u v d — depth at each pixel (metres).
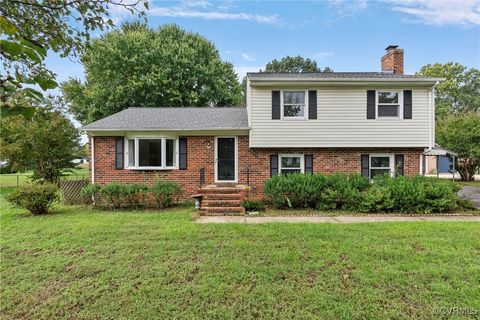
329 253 4.71
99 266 4.30
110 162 11.12
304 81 10.47
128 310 3.18
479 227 6.33
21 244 5.35
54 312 3.17
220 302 3.33
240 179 11.20
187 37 23.62
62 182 10.72
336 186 9.03
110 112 21.23
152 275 4.00
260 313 3.11
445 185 8.70
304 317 3.04
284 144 10.82
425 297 3.39
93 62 19.91
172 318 3.04
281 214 8.27
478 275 3.90
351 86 10.72
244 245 5.13
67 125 13.59
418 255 4.61
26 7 2.45
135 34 20.86
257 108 10.82
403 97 10.73
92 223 6.97
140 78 20.39
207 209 8.22
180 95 21.06
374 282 3.74
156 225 6.73
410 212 8.38
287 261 4.41
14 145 12.38
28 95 1.41
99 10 2.83
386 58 13.21
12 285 3.76
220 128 10.87
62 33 2.74
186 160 11.26
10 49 1.33
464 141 18.05
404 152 11.03
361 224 6.67
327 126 10.78
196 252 4.84
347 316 3.04
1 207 9.80
